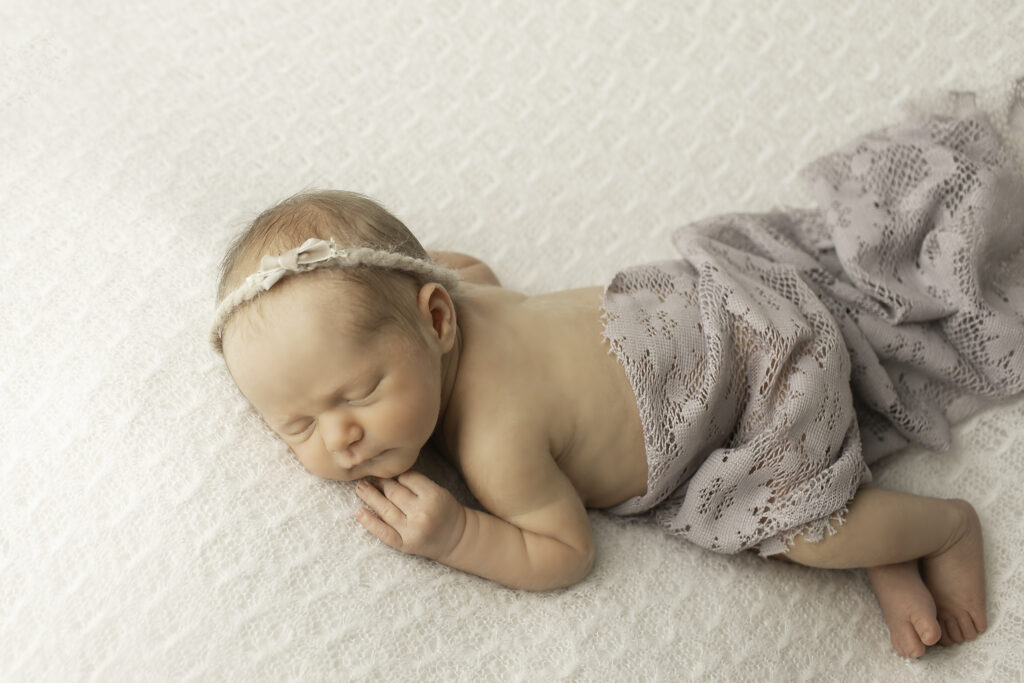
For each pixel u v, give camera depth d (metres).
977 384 1.46
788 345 1.32
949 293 1.45
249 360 1.17
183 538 1.14
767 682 1.27
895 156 1.55
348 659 1.12
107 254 1.38
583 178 1.76
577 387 1.32
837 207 1.53
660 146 1.79
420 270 1.26
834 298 1.48
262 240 1.22
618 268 1.70
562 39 1.86
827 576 1.40
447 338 1.26
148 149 1.60
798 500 1.31
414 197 1.70
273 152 1.69
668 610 1.28
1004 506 1.44
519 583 1.25
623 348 1.33
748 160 1.80
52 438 1.21
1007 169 1.53
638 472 1.35
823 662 1.33
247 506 1.18
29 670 1.07
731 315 1.35
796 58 1.85
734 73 1.84
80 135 1.59
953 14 1.84
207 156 1.64
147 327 1.31
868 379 1.43
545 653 1.20
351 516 1.23
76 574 1.12
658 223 1.75
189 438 1.22
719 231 1.56
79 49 1.71
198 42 1.78
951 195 1.50
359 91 1.78
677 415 1.32
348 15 1.84
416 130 1.76
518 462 1.26
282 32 1.81
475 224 1.70
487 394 1.29
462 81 1.81
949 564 1.38
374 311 1.18
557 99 1.81
